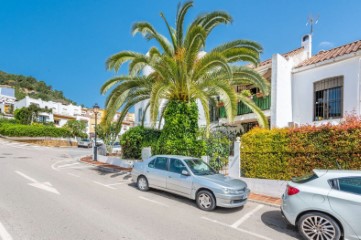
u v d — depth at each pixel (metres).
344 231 4.56
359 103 10.52
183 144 10.55
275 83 12.74
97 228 4.90
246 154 9.36
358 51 10.57
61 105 58.25
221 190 6.46
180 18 10.48
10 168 12.01
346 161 7.11
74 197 7.14
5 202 6.29
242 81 11.16
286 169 8.32
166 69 10.36
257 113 10.41
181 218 5.88
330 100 11.72
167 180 7.77
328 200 4.77
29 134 35.94
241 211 6.80
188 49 10.02
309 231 4.93
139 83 11.29
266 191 8.50
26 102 49.78
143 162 8.91
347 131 7.15
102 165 14.96
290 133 8.29
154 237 4.64
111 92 10.92
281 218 6.31
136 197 7.62
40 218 5.28
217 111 15.01
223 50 10.38
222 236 4.95
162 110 14.22
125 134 15.33
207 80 10.49
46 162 15.59
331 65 11.73
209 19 10.18
